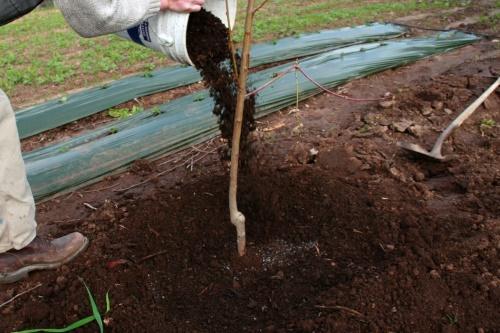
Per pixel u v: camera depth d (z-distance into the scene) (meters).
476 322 2.13
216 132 4.24
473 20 7.44
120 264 2.66
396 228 2.78
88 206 3.33
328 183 3.19
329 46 6.49
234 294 2.52
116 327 2.26
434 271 2.40
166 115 4.60
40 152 4.12
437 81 4.97
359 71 5.40
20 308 2.46
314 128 4.22
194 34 2.67
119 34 2.78
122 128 4.44
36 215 3.29
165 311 2.39
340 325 2.15
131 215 3.07
